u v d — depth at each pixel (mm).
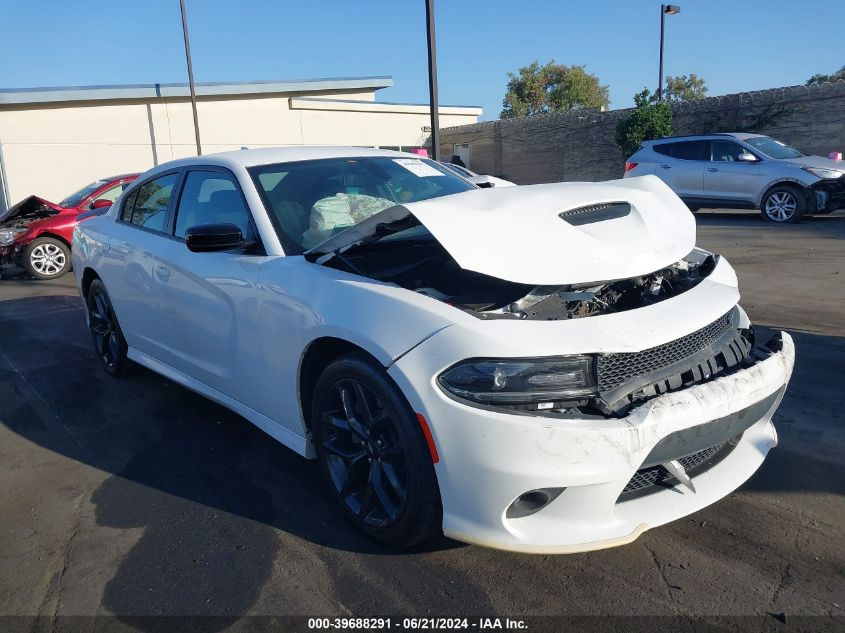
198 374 3893
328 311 2787
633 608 2398
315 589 2578
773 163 12383
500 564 2682
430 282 3057
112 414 4445
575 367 2307
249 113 25188
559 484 2244
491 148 27891
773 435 3059
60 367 5559
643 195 3275
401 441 2525
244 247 3334
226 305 3436
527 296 2676
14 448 3996
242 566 2738
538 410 2287
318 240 3354
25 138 21984
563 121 24906
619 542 2350
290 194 3557
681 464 2619
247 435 4023
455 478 2365
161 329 4164
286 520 3066
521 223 2766
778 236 10695
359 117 27312
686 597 2443
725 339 2713
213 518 3115
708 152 13297
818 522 2867
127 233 4539
